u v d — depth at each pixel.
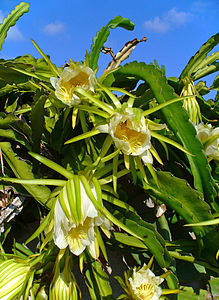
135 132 0.77
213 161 1.08
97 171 0.83
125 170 0.83
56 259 0.89
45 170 1.11
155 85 0.95
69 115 1.02
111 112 0.79
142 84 1.14
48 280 0.99
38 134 1.02
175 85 1.28
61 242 0.76
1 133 1.04
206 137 1.01
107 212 0.78
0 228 1.01
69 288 0.86
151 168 0.80
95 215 0.74
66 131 1.05
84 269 1.11
